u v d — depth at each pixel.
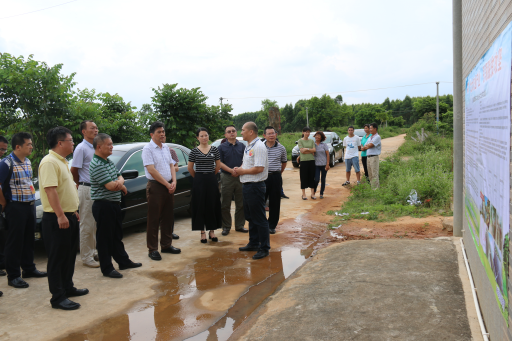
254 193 4.87
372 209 7.28
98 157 4.14
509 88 1.96
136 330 3.02
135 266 4.61
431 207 7.25
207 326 3.06
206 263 4.73
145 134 11.68
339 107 71.50
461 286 3.42
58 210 3.38
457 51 4.99
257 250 5.23
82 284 4.09
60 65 8.24
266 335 2.76
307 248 5.29
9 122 7.95
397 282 3.57
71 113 8.55
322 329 2.76
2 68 7.84
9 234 4.09
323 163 9.01
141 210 6.07
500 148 2.19
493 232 2.41
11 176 4.07
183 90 12.05
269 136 5.95
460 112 5.07
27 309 3.49
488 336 2.52
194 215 5.60
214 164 5.57
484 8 2.82
